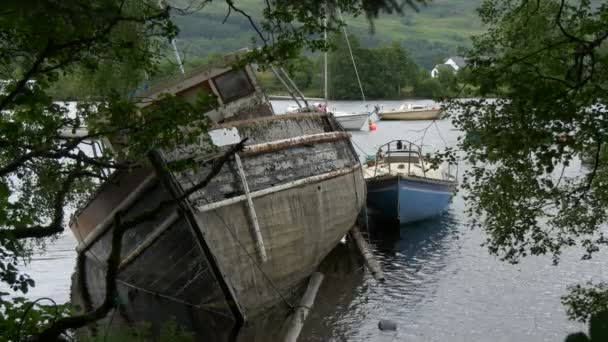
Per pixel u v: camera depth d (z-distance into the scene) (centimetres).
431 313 1394
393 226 2361
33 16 411
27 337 676
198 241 1246
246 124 1369
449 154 946
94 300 1545
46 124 646
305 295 1499
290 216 1423
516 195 984
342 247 2030
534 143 709
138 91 1462
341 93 7012
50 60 613
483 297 1484
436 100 885
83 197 1658
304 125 1577
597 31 717
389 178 2273
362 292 1551
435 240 2089
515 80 684
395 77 7362
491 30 927
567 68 741
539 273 1627
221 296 1305
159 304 1424
